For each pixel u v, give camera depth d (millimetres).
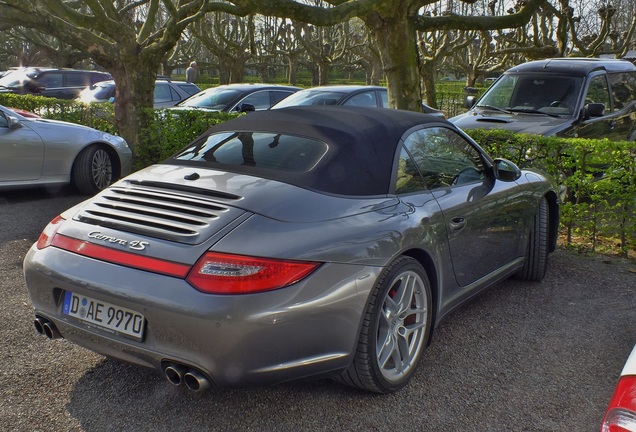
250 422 2977
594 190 6078
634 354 2033
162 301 2656
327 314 2807
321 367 2871
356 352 3018
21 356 3580
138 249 2832
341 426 2963
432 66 20656
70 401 3127
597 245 6312
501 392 3328
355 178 3311
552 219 5418
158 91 15562
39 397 3154
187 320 2615
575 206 6191
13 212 7090
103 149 8266
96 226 3070
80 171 7980
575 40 22703
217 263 2672
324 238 2891
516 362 3691
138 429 2902
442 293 3717
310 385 3330
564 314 4480
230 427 2936
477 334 4082
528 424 3025
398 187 3500
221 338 2600
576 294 4910
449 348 3863
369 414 3070
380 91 11250
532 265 5062
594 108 8250
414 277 3340
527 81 9070
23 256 5422
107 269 2846
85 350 3684
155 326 2703
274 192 3061
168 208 3057
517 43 24797
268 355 2686
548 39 26469
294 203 3006
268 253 2717
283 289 2680
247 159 3436
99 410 3051
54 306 3053
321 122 3688
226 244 2740
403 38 7695
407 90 7875
